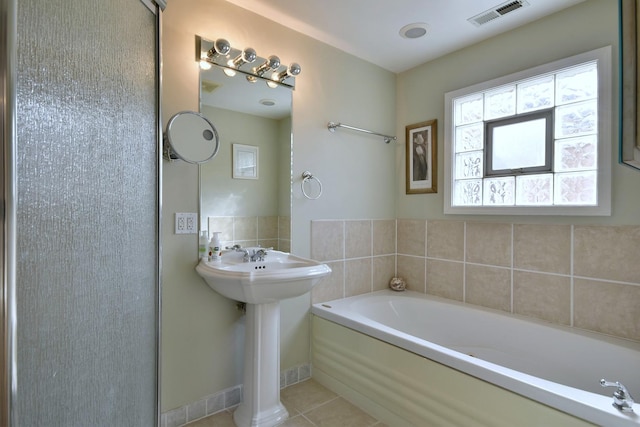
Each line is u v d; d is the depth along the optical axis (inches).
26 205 22.7
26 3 22.6
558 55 73.6
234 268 66.7
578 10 70.8
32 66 23.2
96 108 30.6
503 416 49.4
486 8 73.3
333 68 91.7
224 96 72.2
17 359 21.7
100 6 31.1
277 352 68.8
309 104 86.7
